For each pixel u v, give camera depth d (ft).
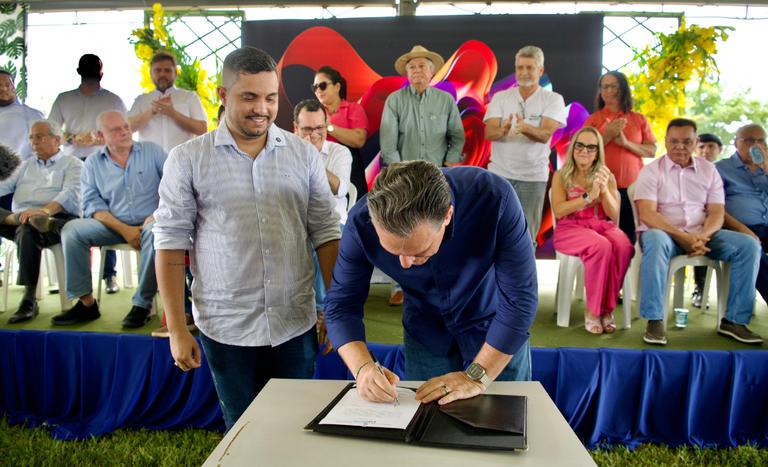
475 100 12.31
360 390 3.66
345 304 4.19
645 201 9.68
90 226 9.50
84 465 6.73
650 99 12.07
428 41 12.23
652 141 11.72
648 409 7.09
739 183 10.02
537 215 12.07
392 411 3.43
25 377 7.88
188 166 4.43
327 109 12.59
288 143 4.78
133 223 10.05
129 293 11.57
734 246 8.61
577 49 12.01
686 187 9.62
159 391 7.55
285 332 4.79
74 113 12.12
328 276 5.13
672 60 11.78
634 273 11.02
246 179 4.53
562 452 2.95
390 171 3.06
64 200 10.44
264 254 4.61
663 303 8.33
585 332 8.83
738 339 8.34
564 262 9.22
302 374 5.03
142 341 7.56
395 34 12.30
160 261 4.55
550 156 12.30
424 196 2.87
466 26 12.15
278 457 2.92
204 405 7.54
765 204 9.89
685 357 6.97
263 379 5.05
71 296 9.16
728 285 8.91
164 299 4.55
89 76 11.95
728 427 6.96
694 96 20.42
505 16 12.07
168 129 12.36
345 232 3.87
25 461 6.79
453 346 4.73
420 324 4.77
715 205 9.49
